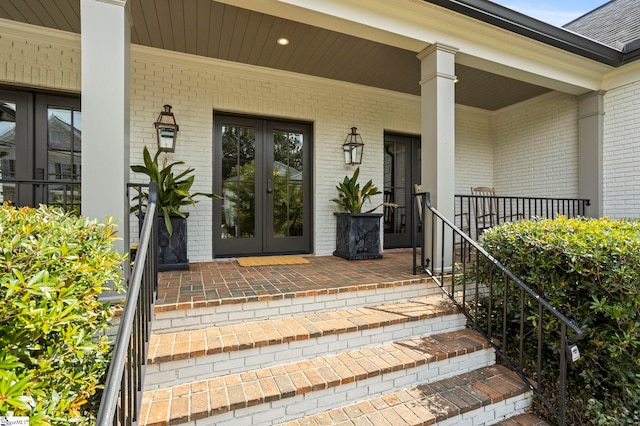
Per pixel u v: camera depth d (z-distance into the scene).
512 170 5.69
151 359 1.74
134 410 1.38
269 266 3.63
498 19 3.09
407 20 2.96
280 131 4.63
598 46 3.75
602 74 4.29
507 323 2.56
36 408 1.04
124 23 2.17
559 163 4.95
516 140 5.62
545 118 5.15
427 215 3.18
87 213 2.07
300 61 4.04
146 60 3.77
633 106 4.10
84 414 1.55
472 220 5.72
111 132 2.12
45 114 3.45
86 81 2.08
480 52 3.34
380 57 3.92
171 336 2.02
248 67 4.15
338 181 4.80
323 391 1.80
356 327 2.21
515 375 2.21
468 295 2.94
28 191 3.39
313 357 2.09
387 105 5.13
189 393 1.70
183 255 3.34
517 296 2.47
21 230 1.34
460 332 2.56
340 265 3.71
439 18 3.02
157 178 3.05
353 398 1.88
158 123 3.66
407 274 3.15
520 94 5.12
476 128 5.92
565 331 1.80
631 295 1.89
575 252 2.08
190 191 3.96
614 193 4.29
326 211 4.72
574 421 1.97
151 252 1.96
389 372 1.98
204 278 2.95
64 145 3.52
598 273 1.98
